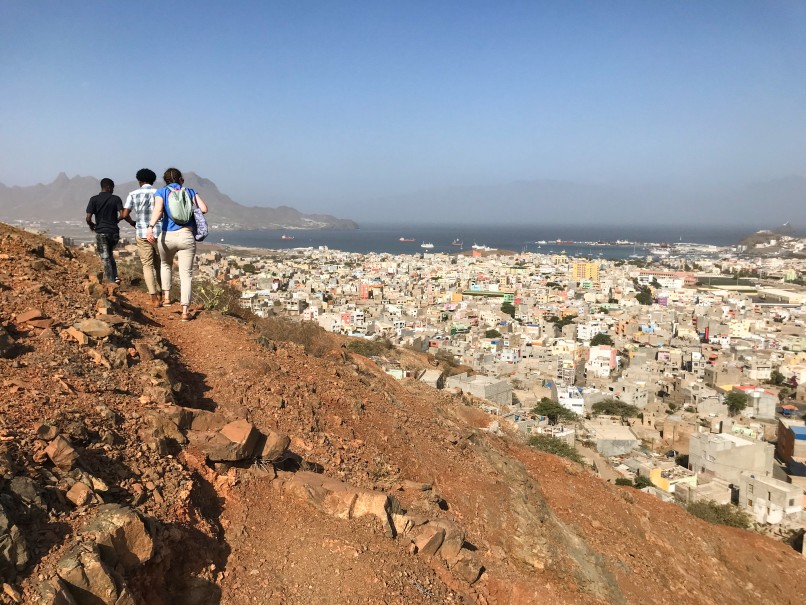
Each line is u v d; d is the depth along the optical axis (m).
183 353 9.17
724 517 27.45
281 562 5.46
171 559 4.75
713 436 40.78
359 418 9.73
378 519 6.39
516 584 7.54
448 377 40.09
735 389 64.25
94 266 12.48
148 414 6.05
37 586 3.65
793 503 30.94
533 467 13.86
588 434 43.91
